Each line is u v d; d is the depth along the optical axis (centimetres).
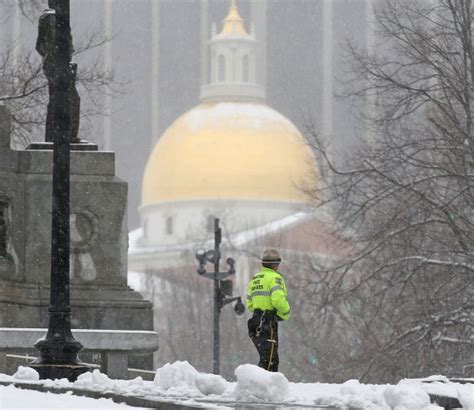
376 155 9794
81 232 5912
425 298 9412
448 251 9212
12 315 5744
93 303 5831
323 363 12562
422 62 9488
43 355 4334
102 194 5934
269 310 4294
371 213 10269
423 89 9531
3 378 4238
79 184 5925
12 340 5297
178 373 3894
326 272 10325
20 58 9569
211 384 3731
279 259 4347
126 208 5962
